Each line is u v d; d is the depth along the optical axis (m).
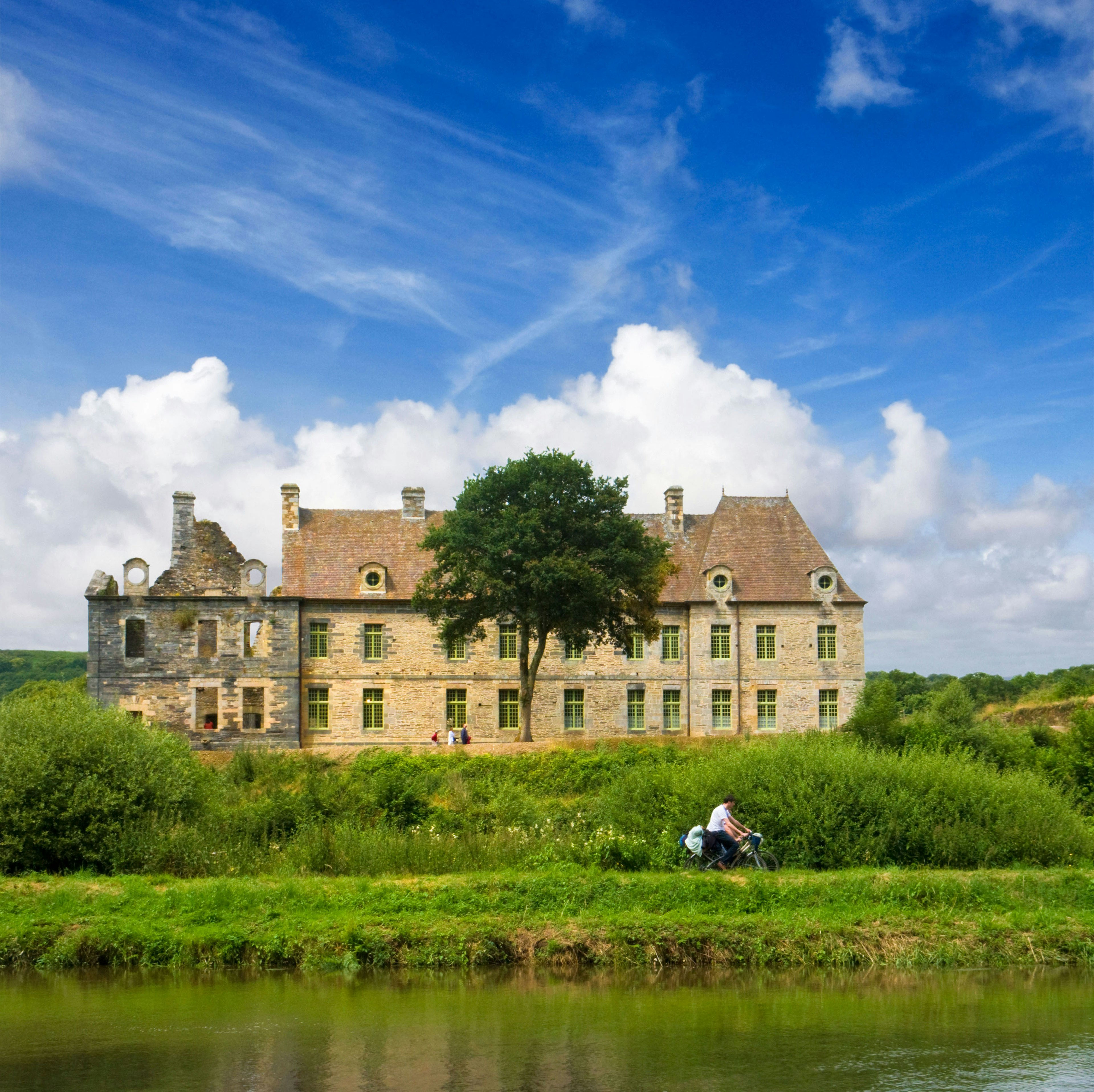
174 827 19.58
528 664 45.41
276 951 14.59
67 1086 10.27
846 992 13.58
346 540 51.03
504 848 19.17
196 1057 11.08
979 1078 10.51
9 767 18.78
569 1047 11.43
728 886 16.44
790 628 50.62
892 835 18.58
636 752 35.72
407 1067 10.80
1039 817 18.98
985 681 95.38
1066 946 14.97
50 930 15.03
